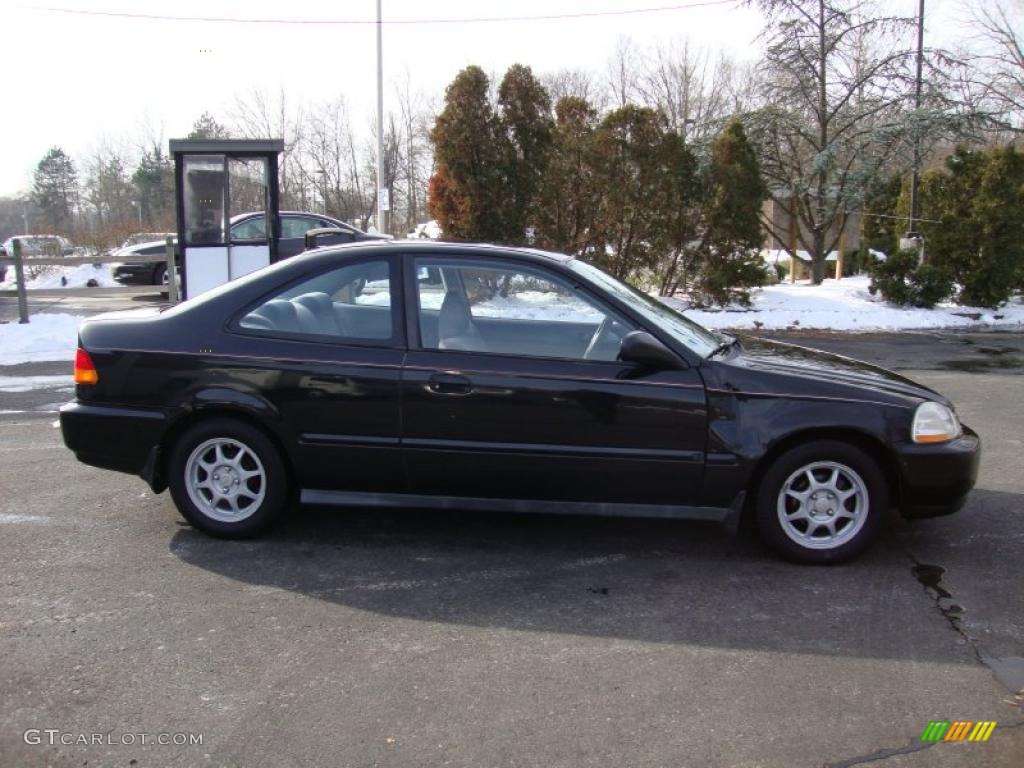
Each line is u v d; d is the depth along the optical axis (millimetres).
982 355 11875
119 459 4641
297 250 15742
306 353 4492
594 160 14820
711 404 4281
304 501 4621
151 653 3480
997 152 15914
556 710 3086
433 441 4414
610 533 4883
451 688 3234
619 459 4316
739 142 15180
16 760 2793
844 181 17641
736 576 4297
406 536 4812
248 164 13242
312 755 2822
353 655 3480
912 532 4918
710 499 4359
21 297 12305
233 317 4613
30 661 3406
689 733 2945
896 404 4305
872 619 3826
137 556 4484
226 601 3971
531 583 4203
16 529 4855
